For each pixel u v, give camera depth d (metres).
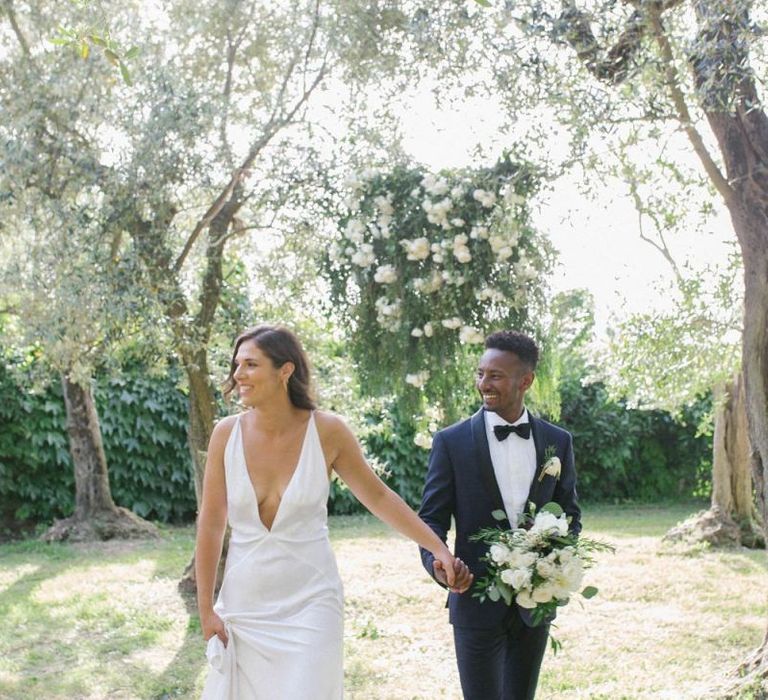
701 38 3.59
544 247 4.96
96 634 5.75
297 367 3.02
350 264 5.14
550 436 3.20
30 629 5.88
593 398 13.22
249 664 2.87
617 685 4.60
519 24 3.89
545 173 4.48
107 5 5.67
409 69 5.16
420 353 4.93
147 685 4.70
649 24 3.78
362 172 5.13
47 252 5.32
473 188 4.80
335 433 3.04
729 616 6.05
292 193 5.62
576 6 3.85
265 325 3.05
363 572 7.73
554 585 2.82
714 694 4.35
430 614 6.20
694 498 13.74
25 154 5.31
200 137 5.46
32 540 9.88
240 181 5.91
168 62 5.79
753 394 4.31
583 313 5.68
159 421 11.11
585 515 12.16
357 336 5.14
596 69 3.94
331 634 2.88
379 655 5.23
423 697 4.49
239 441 2.99
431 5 4.28
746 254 4.25
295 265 6.57
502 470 3.12
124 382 10.53
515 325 4.89
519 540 2.85
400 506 3.03
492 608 3.05
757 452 4.32
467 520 3.09
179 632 5.75
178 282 5.79
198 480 6.27
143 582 7.31
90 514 9.92
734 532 8.80
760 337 4.26
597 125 3.94
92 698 4.53
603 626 5.84
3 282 5.59
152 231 5.47
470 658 3.07
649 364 7.37
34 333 5.58
